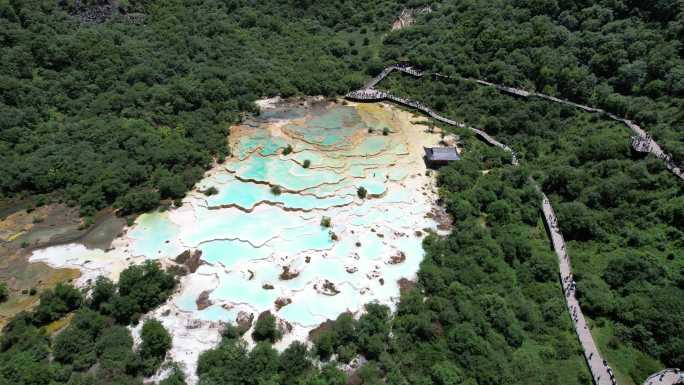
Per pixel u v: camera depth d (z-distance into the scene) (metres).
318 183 99.88
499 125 118.25
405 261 82.56
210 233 87.38
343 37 168.12
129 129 106.69
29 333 67.44
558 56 125.38
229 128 119.50
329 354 66.56
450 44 146.12
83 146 103.31
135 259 81.50
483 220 91.44
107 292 71.81
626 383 62.59
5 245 84.88
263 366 63.03
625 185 87.75
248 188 98.94
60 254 82.56
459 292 74.31
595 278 75.94
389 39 159.88
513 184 98.31
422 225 90.50
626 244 80.94
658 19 118.50
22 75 115.62
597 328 69.88
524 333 69.88
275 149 111.88
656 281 73.19
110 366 62.84
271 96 136.25
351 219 91.50
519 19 142.12
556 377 63.72
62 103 115.31
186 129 113.06
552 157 105.44
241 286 77.25
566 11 134.38
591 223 83.12
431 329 68.12
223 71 135.25
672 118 98.56
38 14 129.62
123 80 125.88
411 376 63.94
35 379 59.62
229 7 169.12
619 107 107.31
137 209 91.94
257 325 69.12
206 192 96.62
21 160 99.00
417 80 141.38
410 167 107.44
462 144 115.31
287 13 172.75
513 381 63.00
